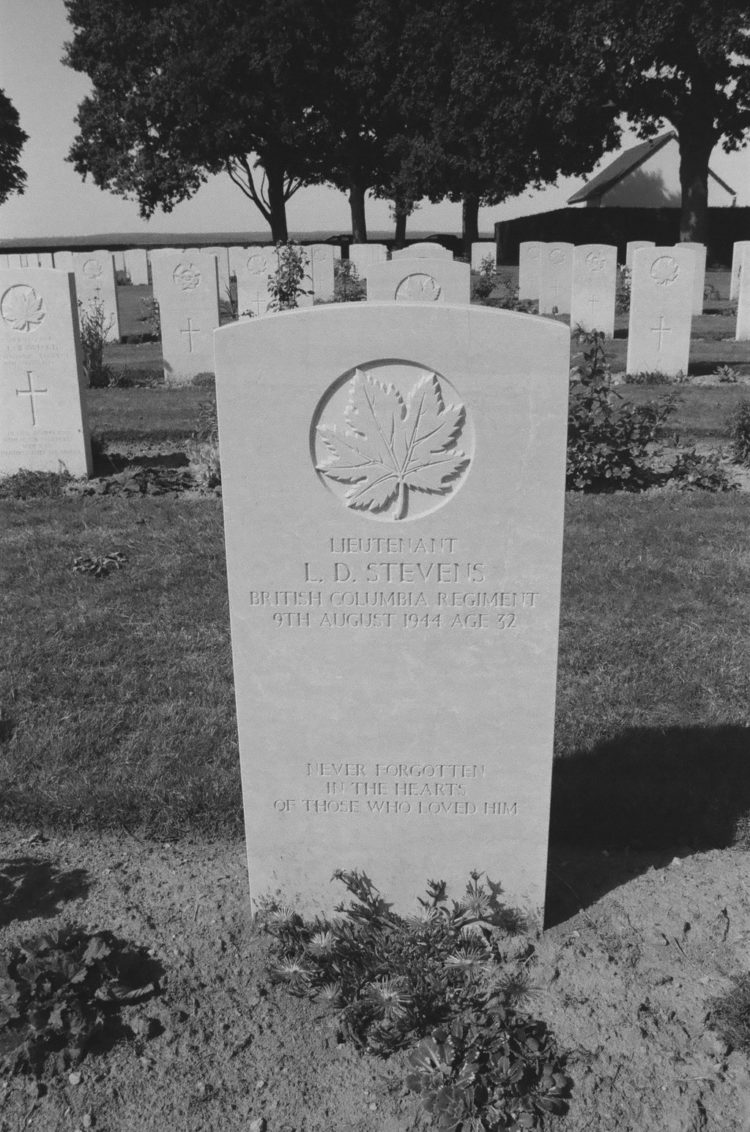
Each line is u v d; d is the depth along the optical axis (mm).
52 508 3701
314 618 1694
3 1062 1613
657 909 1824
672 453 4512
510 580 1665
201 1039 1646
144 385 6812
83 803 2027
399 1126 1544
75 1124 1555
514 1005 1663
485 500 1637
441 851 1796
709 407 5383
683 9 12438
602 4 12531
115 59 17438
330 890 1827
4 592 2867
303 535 1664
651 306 6215
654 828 1971
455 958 1668
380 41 15289
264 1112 1562
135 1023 1657
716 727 2209
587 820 1981
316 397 1616
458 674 1708
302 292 6793
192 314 6746
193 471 4141
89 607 2760
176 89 16391
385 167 18406
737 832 1960
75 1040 1625
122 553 3094
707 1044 1621
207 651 2527
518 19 13594
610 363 6945
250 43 15766
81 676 2420
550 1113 1548
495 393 1600
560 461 1615
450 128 15078
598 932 1787
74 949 1706
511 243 18875
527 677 1703
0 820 2023
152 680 2400
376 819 1783
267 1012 1680
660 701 2303
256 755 1760
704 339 8547
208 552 3121
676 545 3131
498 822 1773
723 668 2414
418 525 1650
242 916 1828
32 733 2217
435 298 5980
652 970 1723
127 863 1938
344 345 1597
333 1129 1543
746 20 12258
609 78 13352
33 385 4066
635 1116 1545
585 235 17922
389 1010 1636
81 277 9500
